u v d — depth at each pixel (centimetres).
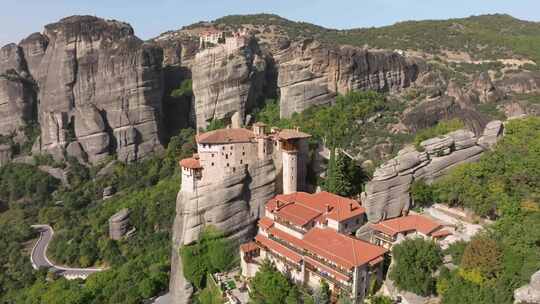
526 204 6328
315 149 10575
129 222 13112
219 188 9156
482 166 7450
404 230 7219
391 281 6650
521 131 8150
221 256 9044
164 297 10081
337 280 6731
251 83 14912
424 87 14075
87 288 10569
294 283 7475
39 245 13762
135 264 11362
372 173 9225
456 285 5916
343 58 13125
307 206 8394
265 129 9981
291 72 13338
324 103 13150
